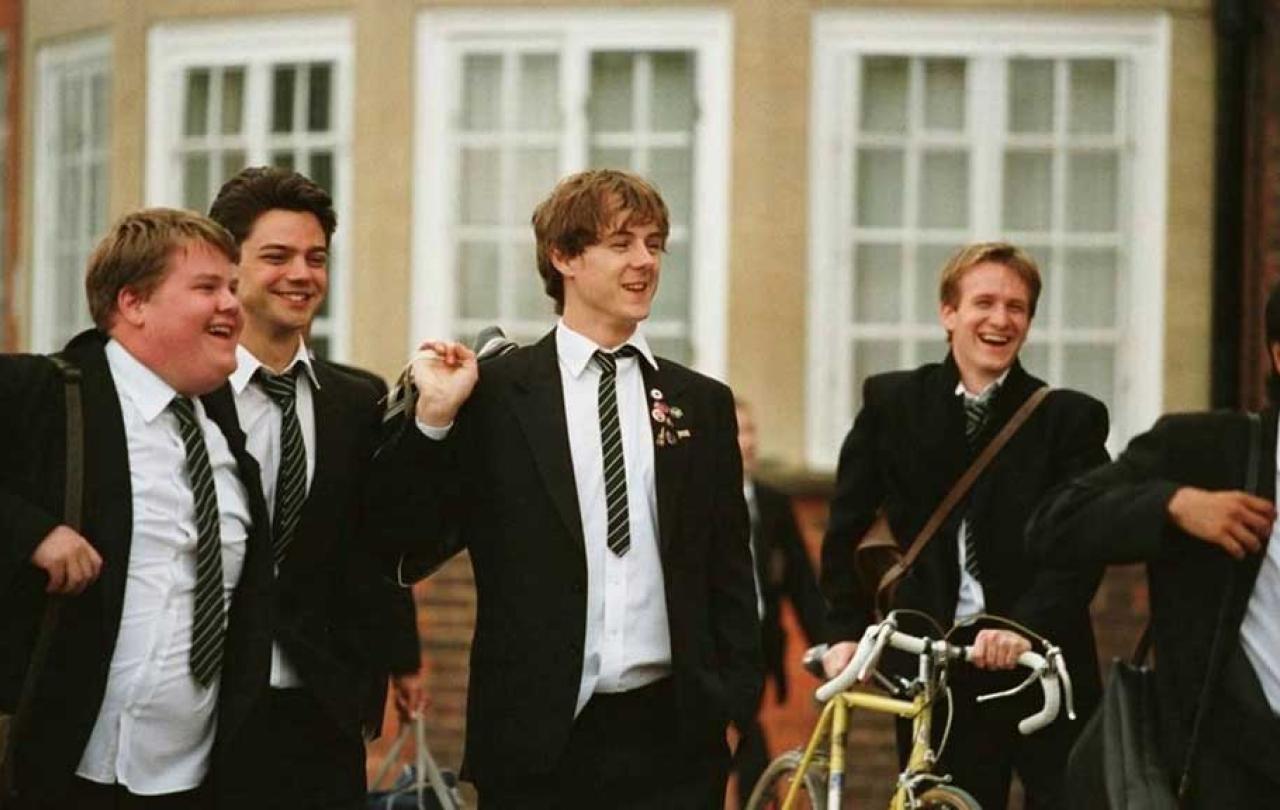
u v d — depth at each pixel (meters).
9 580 8.25
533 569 8.72
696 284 17.19
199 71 18.08
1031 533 8.33
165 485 8.51
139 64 18.23
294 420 8.97
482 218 17.39
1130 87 17.06
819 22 17.09
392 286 17.47
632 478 8.84
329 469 8.98
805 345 17.09
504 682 8.74
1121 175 17.06
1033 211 17.12
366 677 9.09
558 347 8.94
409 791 11.40
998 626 10.64
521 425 8.80
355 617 9.10
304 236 9.07
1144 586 17.11
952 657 10.19
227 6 17.92
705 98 17.11
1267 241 16.73
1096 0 17.03
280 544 8.88
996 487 10.71
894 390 10.99
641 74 17.20
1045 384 10.88
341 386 9.15
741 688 8.87
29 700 8.35
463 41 17.38
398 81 17.44
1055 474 10.73
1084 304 17.12
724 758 8.96
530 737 8.67
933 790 9.98
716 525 8.99
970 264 10.83
